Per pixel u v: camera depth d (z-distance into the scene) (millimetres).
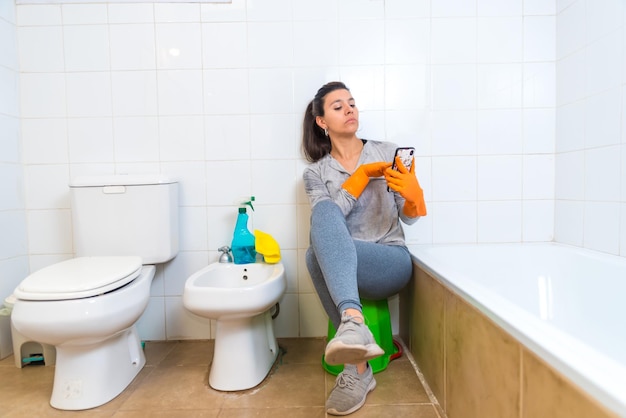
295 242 1669
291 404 1181
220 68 1627
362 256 1235
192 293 1187
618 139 1290
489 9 1617
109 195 1480
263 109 1637
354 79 1628
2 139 1541
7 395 1256
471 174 1652
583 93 1456
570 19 1521
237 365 1272
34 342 1464
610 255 1306
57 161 1650
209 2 1612
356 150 1494
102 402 1192
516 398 702
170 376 1373
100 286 1108
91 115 1642
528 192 1652
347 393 1126
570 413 547
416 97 1633
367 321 1354
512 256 1527
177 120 1641
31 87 1633
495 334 783
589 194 1433
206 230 1665
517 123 1640
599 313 1223
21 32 1621
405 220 1407
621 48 1269
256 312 1219
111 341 1248
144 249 1495
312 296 1687
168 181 1511
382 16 1616
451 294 1036
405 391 1229
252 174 1652
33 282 1104
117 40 1623
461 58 1628
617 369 526
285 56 1622
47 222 1660
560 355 576
